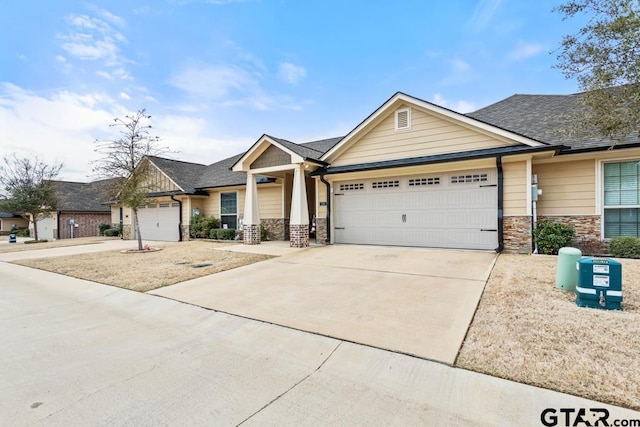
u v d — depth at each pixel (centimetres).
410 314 491
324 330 448
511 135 940
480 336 399
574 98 1174
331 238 1295
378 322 466
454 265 805
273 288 681
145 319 537
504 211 974
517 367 324
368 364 355
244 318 513
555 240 917
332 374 339
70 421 269
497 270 732
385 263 871
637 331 391
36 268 1055
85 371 356
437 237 1085
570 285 559
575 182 979
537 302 505
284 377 336
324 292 634
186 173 2070
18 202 2256
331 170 1236
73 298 681
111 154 1439
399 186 1156
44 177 2397
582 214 969
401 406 278
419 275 727
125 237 2247
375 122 1180
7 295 716
